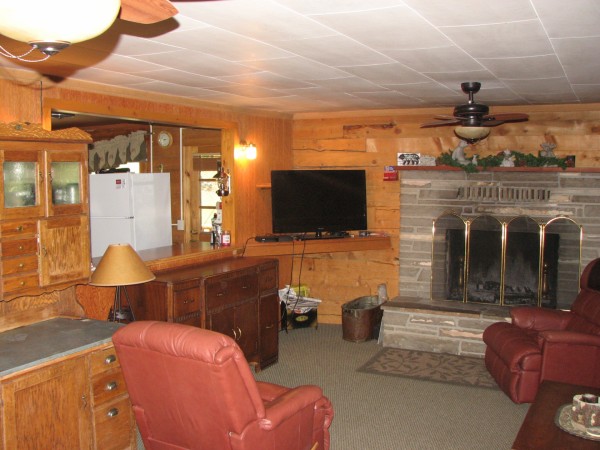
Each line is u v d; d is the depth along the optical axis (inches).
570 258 213.8
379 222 245.9
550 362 154.7
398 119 239.5
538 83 164.6
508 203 220.5
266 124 237.1
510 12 91.8
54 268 125.6
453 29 103.2
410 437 144.0
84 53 120.6
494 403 165.5
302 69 142.6
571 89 175.8
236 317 181.5
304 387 115.5
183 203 267.4
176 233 270.4
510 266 221.1
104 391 122.2
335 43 114.3
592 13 91.7
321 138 250.5
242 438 99.9
